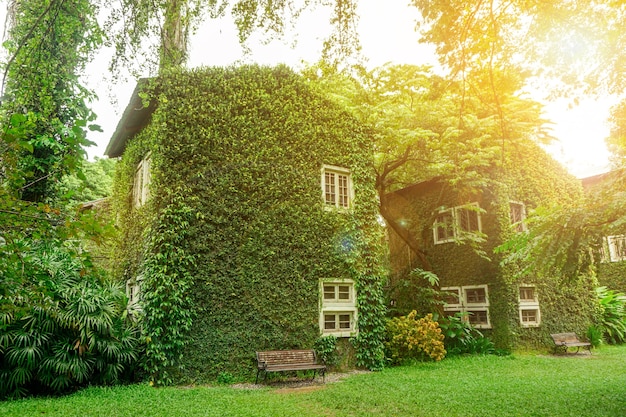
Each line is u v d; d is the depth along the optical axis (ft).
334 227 36.76
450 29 23.88
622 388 26.25
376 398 23.95
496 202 47.78
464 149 44.47
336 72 23.18
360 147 40.34
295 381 30.42
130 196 40.57
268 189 34.40
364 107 42.88
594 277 54.54
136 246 35.14
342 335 35.12
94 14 21.80
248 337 31.19
